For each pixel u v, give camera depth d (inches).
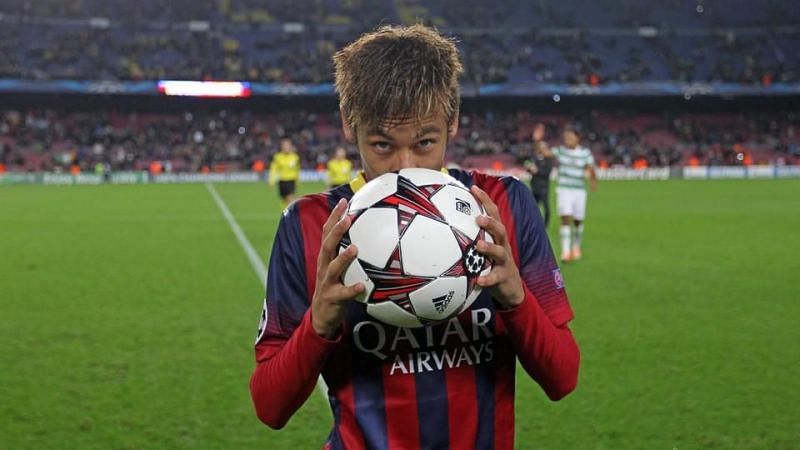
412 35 69.1
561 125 2069.4
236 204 943.0
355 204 65.6
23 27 1973.4
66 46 1939.0
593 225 657.0
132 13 2090.3
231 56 2022.6
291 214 76.7
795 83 1951.3
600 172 1705.2
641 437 169.0
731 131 2055.9
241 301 329.1
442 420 71.7
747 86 1936.5
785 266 419.5
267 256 471.2
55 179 1576.0
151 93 1801.2
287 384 68.8
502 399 74.8
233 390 204.7
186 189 1326.3
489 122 2068.2
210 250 502.0
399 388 71.6
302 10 2223.2
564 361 71.9
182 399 197.6
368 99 65.2
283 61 2032.5
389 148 67.4
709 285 360.5
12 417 184.5
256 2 2229.3
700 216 742.5
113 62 1929.1
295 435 173.8
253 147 1886.1
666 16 2293.3
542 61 2101.4
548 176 586.2
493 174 81.1
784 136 2039.9
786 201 952.3
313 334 66.2
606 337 258.5
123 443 168.2
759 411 185.0
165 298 336.5
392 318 63.9
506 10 2290.8
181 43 2028.8
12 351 245.9
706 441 166.4
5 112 1862.7
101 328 278.7
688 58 2143.2
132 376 217.8
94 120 1914.4
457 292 62.9
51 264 442.0
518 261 76.0
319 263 64.2
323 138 1973.4
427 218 63.0
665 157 1879.9
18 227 657.0
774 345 247.3
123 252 494.0
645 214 768.3
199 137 1902.1
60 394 201.9
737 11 2306.8
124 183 1598.2
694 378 211.6
